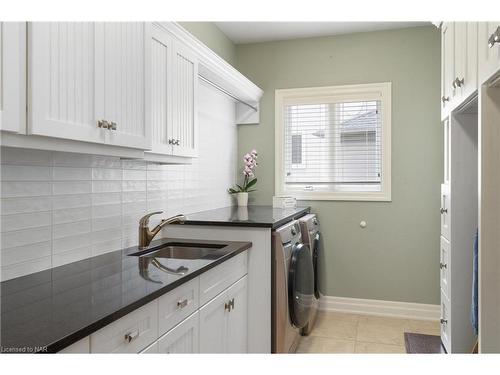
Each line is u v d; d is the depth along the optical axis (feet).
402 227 11.84
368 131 12.26
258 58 13.14
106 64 4.92
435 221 11.56
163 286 4.42
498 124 5.46
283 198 11.80
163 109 6.84
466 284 7.80
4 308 3.71
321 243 12.50
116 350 3.68
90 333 3.27
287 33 12.30
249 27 11.81
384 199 11.93
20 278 4.88
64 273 5.13
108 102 4.95
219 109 11.96
